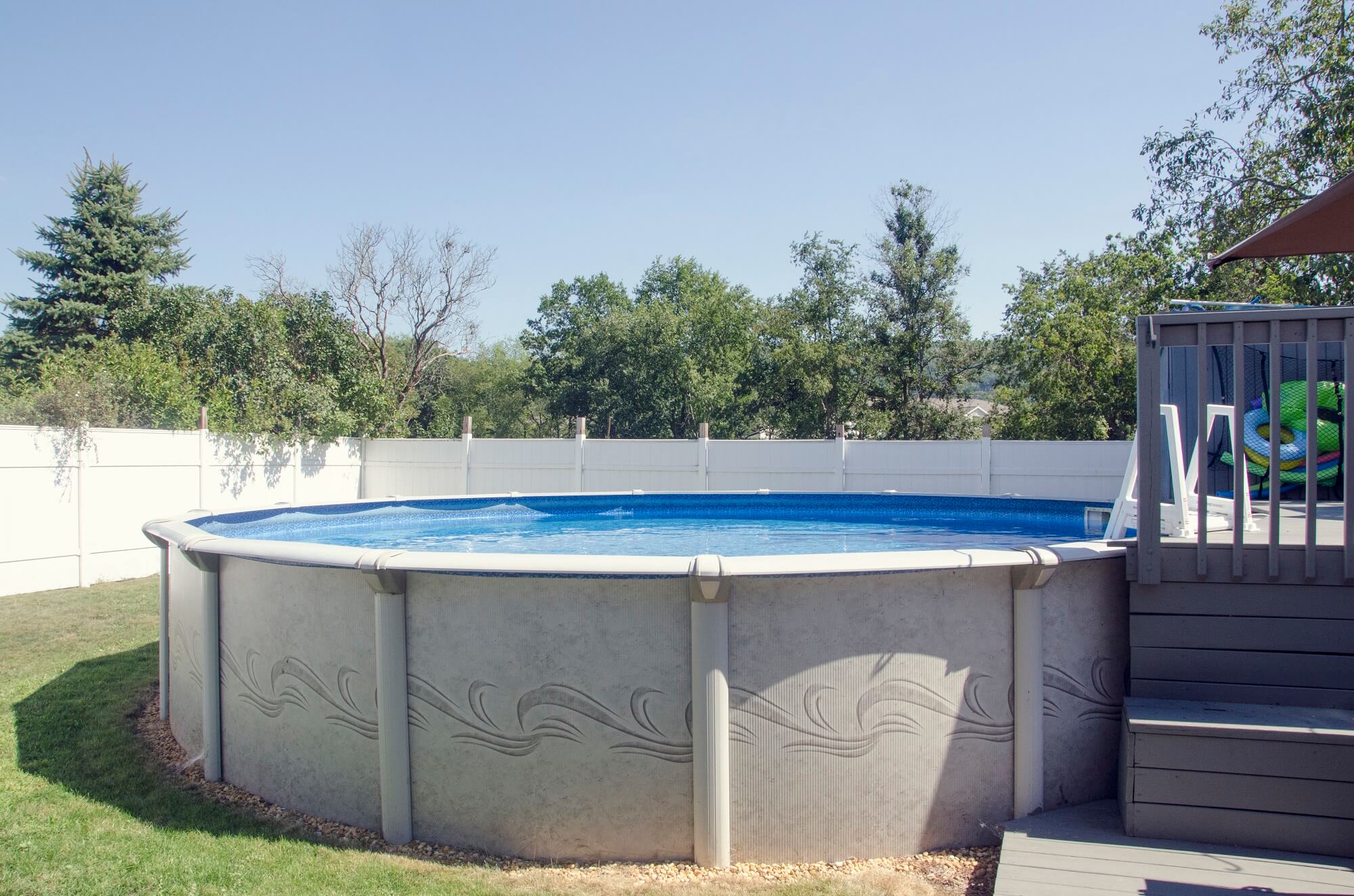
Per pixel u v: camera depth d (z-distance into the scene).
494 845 3.64
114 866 3.46
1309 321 3.38
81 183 29.95
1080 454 14.27
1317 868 2.99
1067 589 3.82
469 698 3.65
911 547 8.18
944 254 29.78
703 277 40.88
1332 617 3.45
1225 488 7.21
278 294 27.28
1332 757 3.11
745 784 3.48
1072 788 3.84
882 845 3.58
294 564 3.83
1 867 3.45
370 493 18.81
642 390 33.47
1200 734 3.23
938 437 29.80
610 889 3.29
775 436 34.38
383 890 3.24
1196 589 3.59
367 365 20.39
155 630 8.59
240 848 3.67
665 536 9.32
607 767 3.53
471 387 44.56
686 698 3.48
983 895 3.19
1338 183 3.37
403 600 3.72
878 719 3.56
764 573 3.28
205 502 14.02
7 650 7.76
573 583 3.53
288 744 4.17
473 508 10.47
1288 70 17.00
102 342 21.03
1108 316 22.00
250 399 15.95
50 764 4.86
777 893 3.21
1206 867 3.00
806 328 31.88
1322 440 6.79
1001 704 3.72
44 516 11.11
